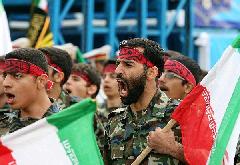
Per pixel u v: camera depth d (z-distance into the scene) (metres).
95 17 37.12
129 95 13.48
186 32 37.31
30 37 22.80
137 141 13.41
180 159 13.02
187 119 13.05
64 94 18.14
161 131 12.98
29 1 36.84
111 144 13.63
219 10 39.94
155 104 13.52
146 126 13.41
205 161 12.95
